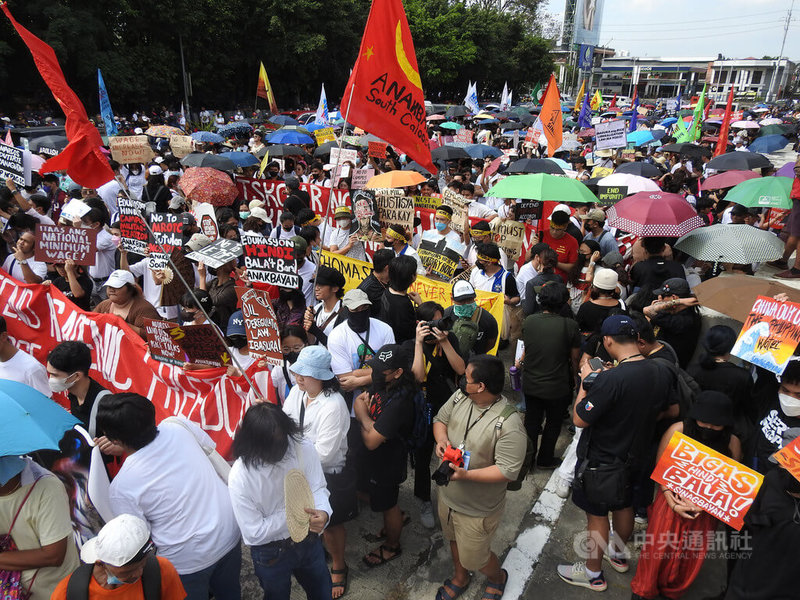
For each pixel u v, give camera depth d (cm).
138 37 3512
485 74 6050
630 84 10781
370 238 738
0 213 753
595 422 339
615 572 376
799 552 261
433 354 415
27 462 259
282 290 515
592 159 1669
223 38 3941
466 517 326
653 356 371
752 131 2406
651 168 1045
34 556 250
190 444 289
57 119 2944
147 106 3622
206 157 1095
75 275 596
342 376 402
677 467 303
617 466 334
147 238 588
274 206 1056
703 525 311
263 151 1559
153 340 388
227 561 294
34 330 475
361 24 4694
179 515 270
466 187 864
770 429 326
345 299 403
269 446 259
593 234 708
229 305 522
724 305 412
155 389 422
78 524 326
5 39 2906
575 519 430
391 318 468
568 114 3631
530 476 485
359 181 921
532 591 361
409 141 451
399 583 374
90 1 3030
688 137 1777
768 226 896
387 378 339
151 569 226
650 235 562
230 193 916
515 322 572
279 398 414
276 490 271
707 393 313
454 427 330
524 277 614
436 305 423
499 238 696
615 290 474
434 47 5250
